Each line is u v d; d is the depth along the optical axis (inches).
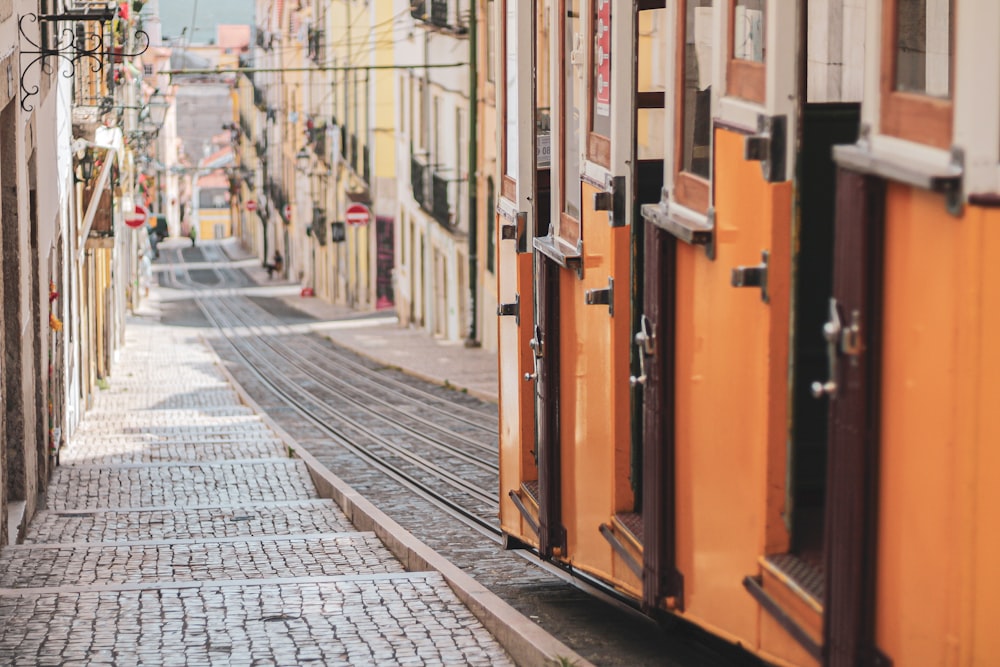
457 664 286.8
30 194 560.4
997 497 154.7
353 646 300.5
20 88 495.5
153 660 290.8
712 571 218.5
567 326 298.5
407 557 409.7
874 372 169.2
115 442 764.0
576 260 287.1
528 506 332.5
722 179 209.6
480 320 1343.5
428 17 1478.8
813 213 223.6
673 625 271.4
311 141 2516.0
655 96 293.6
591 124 278.8
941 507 158.4
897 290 165.0
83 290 916.0
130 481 613.9
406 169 1759.4
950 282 154.9
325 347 1537.9
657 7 289.6
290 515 526.0
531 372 336.8
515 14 331.0
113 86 1035.3
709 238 213.9
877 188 167.8
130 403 1043.3
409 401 975.0
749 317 200.4
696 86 232.5
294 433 820.6
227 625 319.0
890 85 169.2
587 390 284.2
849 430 172.2
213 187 5206.7
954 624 157.8
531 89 327.9
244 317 2162.9
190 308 2395.4
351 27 2164.1
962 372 153.3
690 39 232.1
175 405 1025.5
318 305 2351.1
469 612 329.1
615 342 263.7
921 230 160.4
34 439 535.8
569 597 356.8
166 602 341.7
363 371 1234.0
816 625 185.2
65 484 607.2
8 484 508.7
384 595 347.3
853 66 320.5
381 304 2069.4
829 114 223.0
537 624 311.7
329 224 2431.1
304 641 304.5
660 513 236.8
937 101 158.2
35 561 424.2
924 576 162.1
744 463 204.2
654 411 238.1
